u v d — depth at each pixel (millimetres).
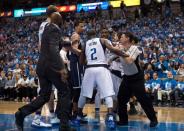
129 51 7234
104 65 7238
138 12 27562
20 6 36969
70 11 33594
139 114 9930
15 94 16938
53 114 7641
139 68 7352
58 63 5797
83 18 30172
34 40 27609
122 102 7594
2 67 21719
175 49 17844
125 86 7484
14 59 22984
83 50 7395
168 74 13875
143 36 22250
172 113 10648
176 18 24594
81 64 7578
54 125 7473
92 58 7207
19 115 5844
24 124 7672
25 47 26062
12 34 30234
